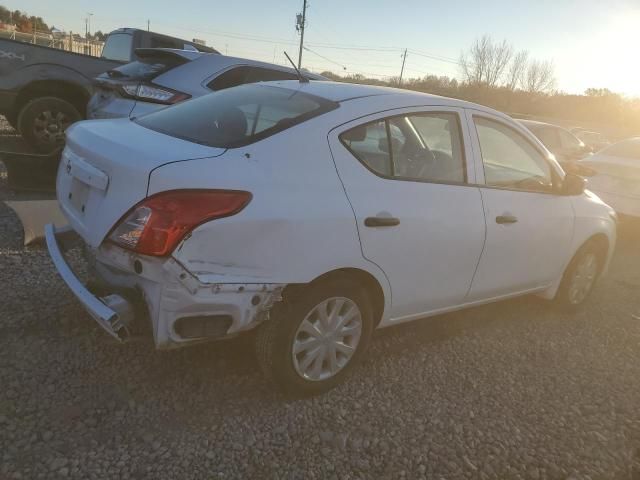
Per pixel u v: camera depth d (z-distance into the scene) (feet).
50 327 11.57
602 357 13.98
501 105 184.96
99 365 10.57
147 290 8.42
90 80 26.40
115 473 8.09
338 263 9.74
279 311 9.53
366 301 10.64
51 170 21.03
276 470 8.59
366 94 11.28
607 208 16.85
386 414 10.37
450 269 11.89
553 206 14.37
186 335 8.63
